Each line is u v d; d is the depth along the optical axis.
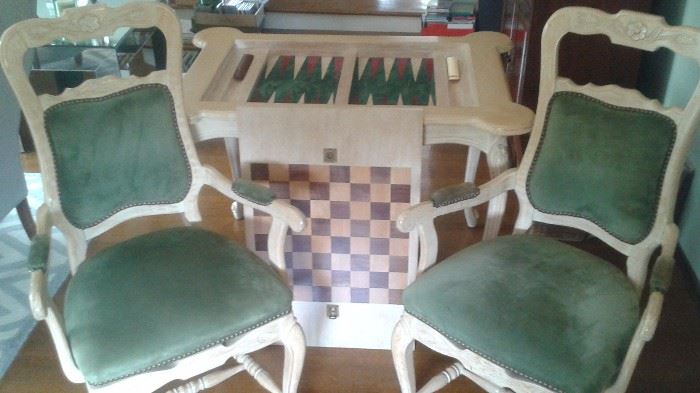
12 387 2.04
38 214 1.68
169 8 1.74
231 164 2.53
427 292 1.66
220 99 2.00
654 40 1.60
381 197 1.91
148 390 1.59
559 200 1.80
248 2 3.91
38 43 1.66
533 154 1.81
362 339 2.16
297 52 2.34
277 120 1.82
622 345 1.52
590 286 1.65
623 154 1.66
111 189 1.80
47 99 1.70
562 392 1.46
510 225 2.71
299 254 2.02
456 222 2.72
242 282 1.69
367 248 2.00
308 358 2.14
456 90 2.07
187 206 1.92
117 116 1.76
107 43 2.85
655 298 1.47
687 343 2.19
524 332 1.52
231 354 1.66
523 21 2.80
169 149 1.83
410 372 1.83
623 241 1.73
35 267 1.54
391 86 2.12
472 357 1.59
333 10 4.27
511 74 3.13
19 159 2.46
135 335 1.54
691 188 2.45
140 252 1.78
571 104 1.72
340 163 1.86
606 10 2.53
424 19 3.82
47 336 2.22
